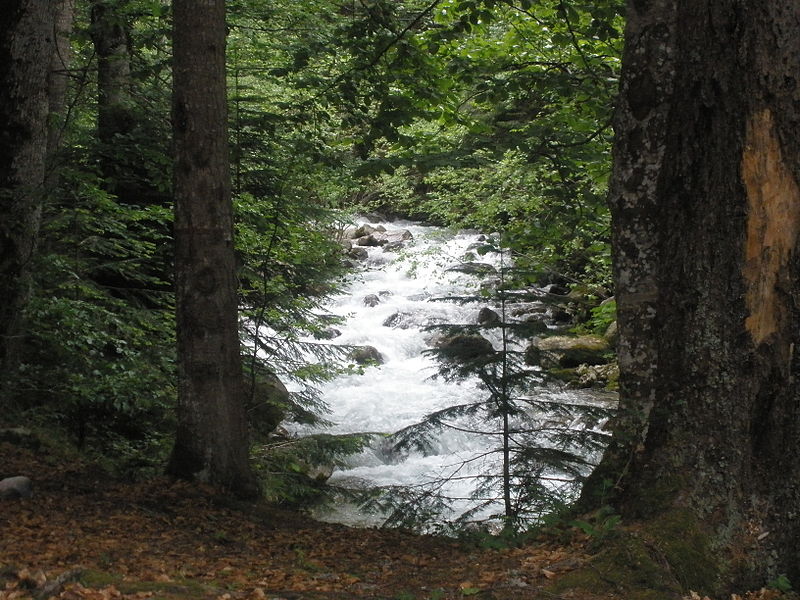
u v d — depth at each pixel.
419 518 7.70
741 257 5.23
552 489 8.49
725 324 5.28
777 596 4.91
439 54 10.95
